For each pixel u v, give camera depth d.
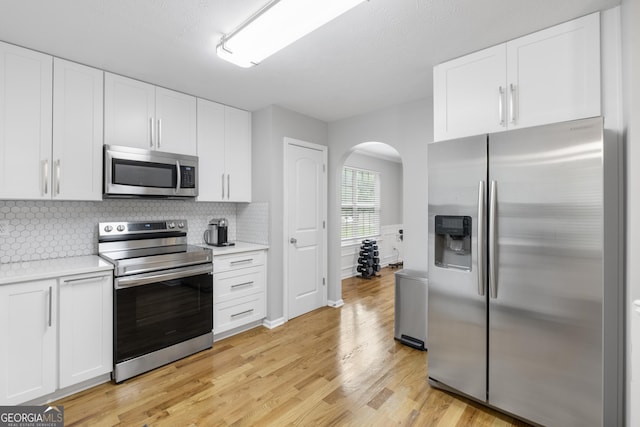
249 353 2.65
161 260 2.39
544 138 1.64
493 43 2.01
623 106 1.58
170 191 2.67
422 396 2.05
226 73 2.48
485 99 2.06
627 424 1.54
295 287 3.53
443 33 1.91
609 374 1.63
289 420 1.82
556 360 1.62
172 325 2.47
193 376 2.28
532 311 1.68
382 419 1.83
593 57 1.68
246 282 3.09
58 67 2.19
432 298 2.10
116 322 2.17
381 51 2.13
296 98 3.05
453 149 1.98
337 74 2.51
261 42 1.89
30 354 1.85
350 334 3.06
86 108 2.31
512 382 1.76
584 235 1.53
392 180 6.92
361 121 3.59
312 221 3.73
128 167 2.43
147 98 2.63
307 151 3.65
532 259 1.68
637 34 1.37
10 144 2.00
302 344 2.83
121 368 2.18
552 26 1.81
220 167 3.15
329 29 1.87
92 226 2.61
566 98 1.75
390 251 6.86
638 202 1.36
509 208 1.75
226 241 3.24
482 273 1.84
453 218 1.98
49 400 1.95
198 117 2.98
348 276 5.66
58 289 1.95
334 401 2.00
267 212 3.28
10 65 2.00
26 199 2.06
